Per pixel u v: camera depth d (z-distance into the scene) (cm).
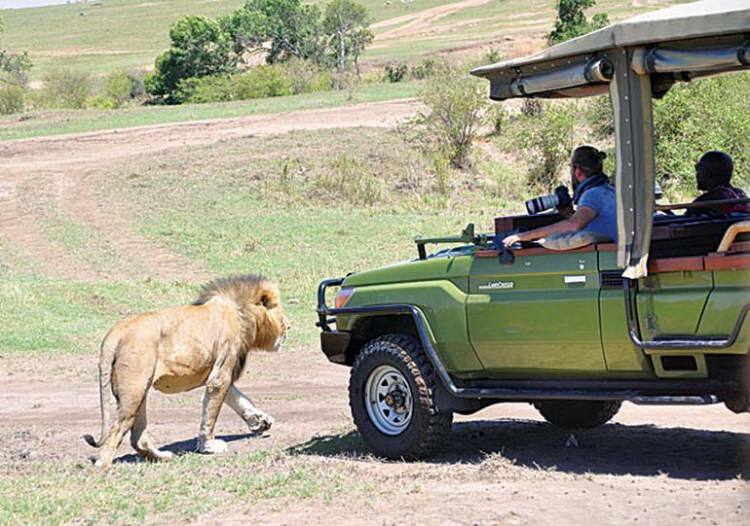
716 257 683
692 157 1473
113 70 10288
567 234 746
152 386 914
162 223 2953
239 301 960
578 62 734
